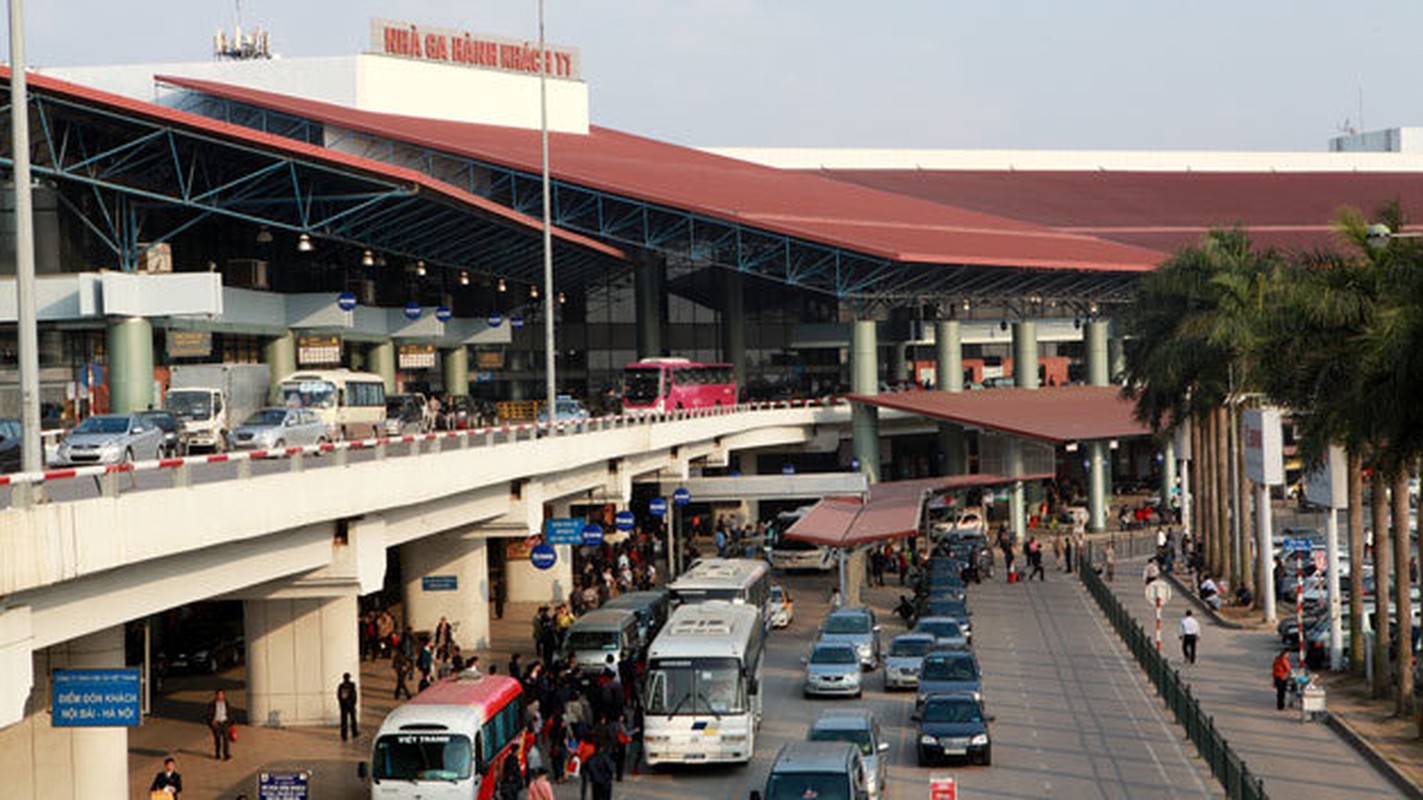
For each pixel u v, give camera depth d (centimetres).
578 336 12975
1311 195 15175
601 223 9825
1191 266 7531
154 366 7425
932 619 5584
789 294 13250
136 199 7544
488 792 3438
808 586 8225
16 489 2362
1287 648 5906
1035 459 10012
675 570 8288
